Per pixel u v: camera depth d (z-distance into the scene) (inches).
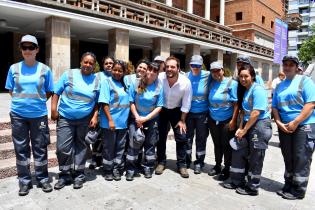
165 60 188.4
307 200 152.3
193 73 185.8
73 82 156.5
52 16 442.0
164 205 141.6
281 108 156.0
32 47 141.7
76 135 161.0
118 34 536.1
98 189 157.8
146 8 588.7
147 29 579.5
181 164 185.8
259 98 150.2
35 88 145.4
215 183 172.9
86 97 157.3
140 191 157.2
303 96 149.5
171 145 259.8
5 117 228.1
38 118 149.3
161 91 177.6
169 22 657.0
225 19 1261.1
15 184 160.1
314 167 209.9
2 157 181.3
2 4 383.6
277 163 216.4
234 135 174.2
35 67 148.0
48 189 151.3
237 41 895.1
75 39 674.8
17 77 143.6
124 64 169.0
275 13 1382.9
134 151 171.8
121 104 167.9
